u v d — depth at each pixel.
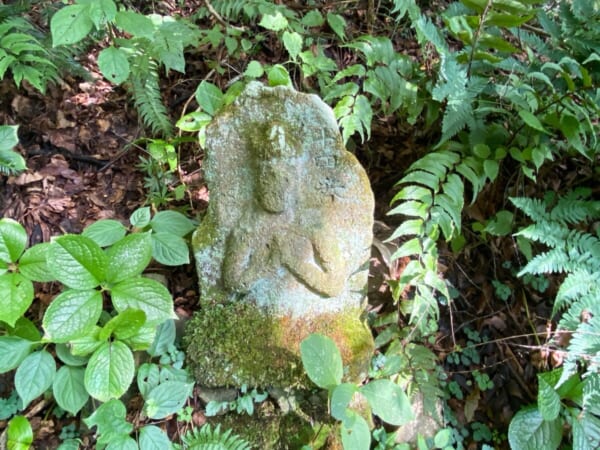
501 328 0.98
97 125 1.11
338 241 0.80
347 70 0.91
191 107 1.15
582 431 0.79
